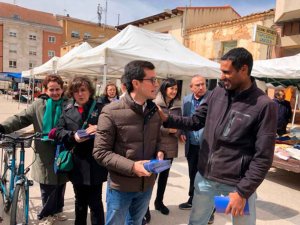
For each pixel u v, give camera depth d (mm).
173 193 4867
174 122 2594
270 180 6035
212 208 2553
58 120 3172
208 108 2490
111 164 2143
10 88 41188
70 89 2949
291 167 5309
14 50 56438
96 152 2201
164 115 2521
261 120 2119
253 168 2088
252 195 2316
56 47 59000
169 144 3689
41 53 58094
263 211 4387
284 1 10523
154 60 6672
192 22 16953
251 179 2068
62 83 3369
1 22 54938
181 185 5277
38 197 4324
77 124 2934
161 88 3912
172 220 3877
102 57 6355
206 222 2619
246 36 13305
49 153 3309
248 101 2197
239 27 13617
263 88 9211
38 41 57562
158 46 7535
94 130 2670
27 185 3137
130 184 2260
